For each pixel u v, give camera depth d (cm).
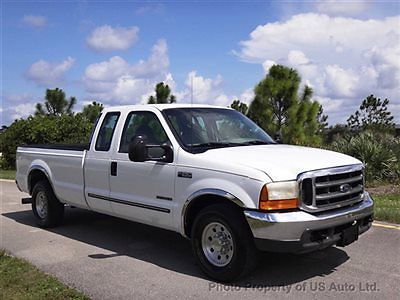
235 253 496
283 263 571
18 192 1314
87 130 2158
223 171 505
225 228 506
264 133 673
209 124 614
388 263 568
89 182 694
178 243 688
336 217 488
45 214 809
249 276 528
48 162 793
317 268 553
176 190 552
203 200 539
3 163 2233
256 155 523
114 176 642
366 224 546
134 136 627
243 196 482
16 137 2177
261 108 1939
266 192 468
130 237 729
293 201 470
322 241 480
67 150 748
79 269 570
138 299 470
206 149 559
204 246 531
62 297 464
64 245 690
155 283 516
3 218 918
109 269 569
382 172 1324
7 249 671
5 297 464
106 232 765
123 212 636
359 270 544
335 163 515
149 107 627
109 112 688
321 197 484
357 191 533
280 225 460
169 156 565
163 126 591
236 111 697
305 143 1836
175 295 479
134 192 612
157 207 577
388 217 791
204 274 539
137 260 605
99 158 672
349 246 639
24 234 770
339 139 1559
